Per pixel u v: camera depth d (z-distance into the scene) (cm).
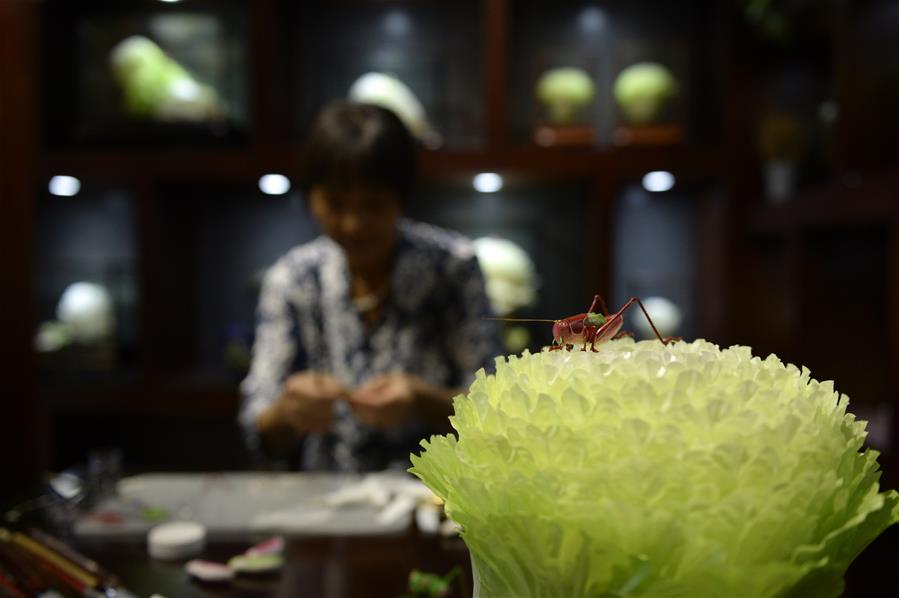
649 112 255
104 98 257
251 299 282
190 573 136
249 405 190
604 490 49
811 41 238
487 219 278
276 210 280
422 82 267
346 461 190
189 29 262
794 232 221
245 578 137
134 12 260
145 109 252
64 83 261
